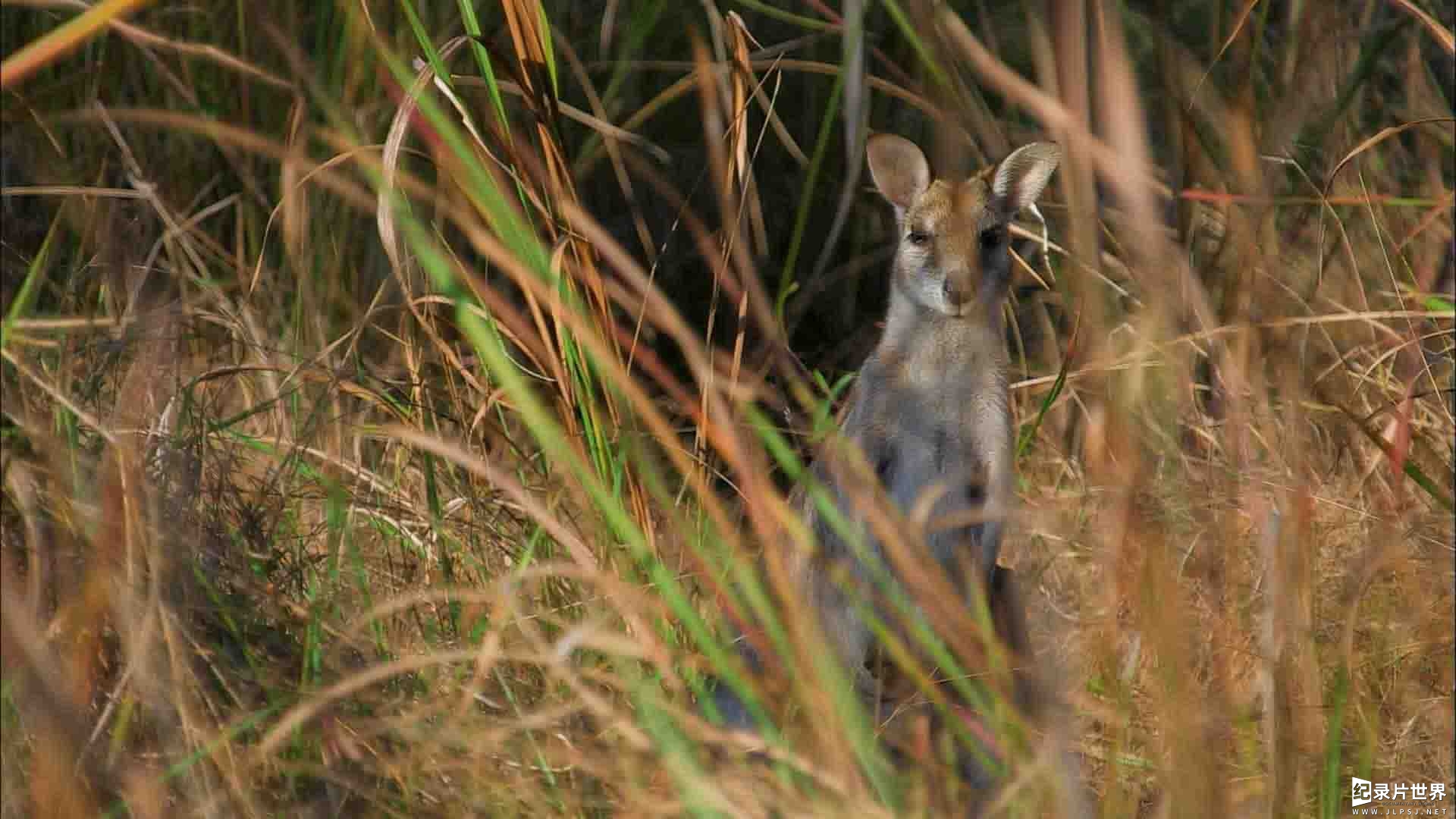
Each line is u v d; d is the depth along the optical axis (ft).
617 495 23.99
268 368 26.45
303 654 22.29
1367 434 23.04
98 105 22.21
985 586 26.84
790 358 28.94
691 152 39.78
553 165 24.40
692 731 20.81
